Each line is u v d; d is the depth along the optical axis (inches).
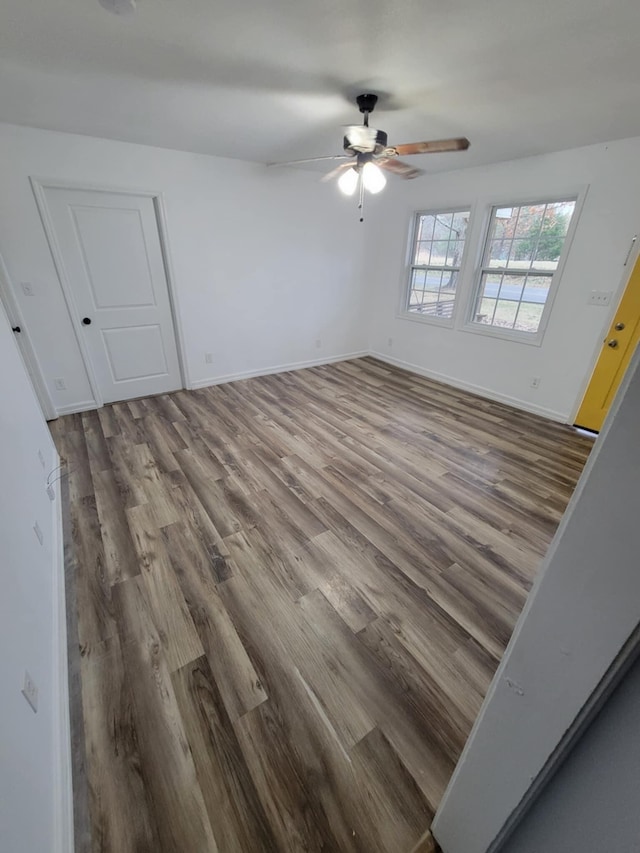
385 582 71.6
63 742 45.5
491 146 124.5
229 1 56.2
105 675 54.8
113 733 48.2
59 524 82.7
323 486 100.7
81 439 123.1
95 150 122.1
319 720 50.0
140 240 141.1
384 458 115.6
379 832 40.3
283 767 45.4
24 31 64.1
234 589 69.4
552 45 66.6
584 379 135.3
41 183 117.2
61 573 70.7
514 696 24.7
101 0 55.1
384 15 59.4
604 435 16.1
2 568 44.8
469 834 34.0
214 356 173.3
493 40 65.6
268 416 143.6
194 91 86.6
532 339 148.0
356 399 163.3
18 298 123.3
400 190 184.1
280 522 86.7
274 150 135.0
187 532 83.1
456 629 62.8
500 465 113.3
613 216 119.2
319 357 209.8
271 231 167.8
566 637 20.4
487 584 71.8
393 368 207.3
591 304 129.2
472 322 170.6
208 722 49.5
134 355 154.4
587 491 17.3
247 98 89.8
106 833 40.0
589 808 21.4
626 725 18.8
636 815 17.7
